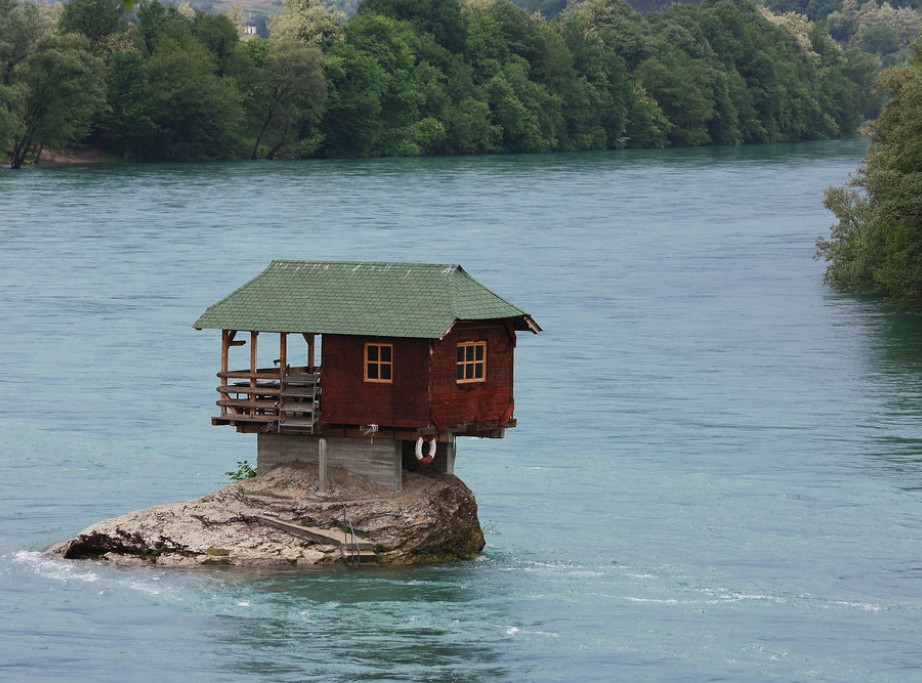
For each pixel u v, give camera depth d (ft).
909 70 586.04
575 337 509.76
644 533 279.49
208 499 254.68
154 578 241.14
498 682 206.08
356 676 207.31
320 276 250.57
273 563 245.24
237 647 216.74
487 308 243.81
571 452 344.28
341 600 233.35
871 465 334.03
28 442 346.74
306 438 251.80
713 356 475.72
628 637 223.51
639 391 418.31
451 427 243.60
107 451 339.36
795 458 340.18
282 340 246.88
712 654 217.36
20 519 282.15
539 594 240.32
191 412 382.63
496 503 299.17
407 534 246.68
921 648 221.25
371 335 240.53
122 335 498.28
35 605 231.50
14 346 475.31
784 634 225.97
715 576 254.27
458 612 231.09
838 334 518.78
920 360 469.57
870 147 612.70
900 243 548.31
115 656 213.05
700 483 316.60
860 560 264.72
